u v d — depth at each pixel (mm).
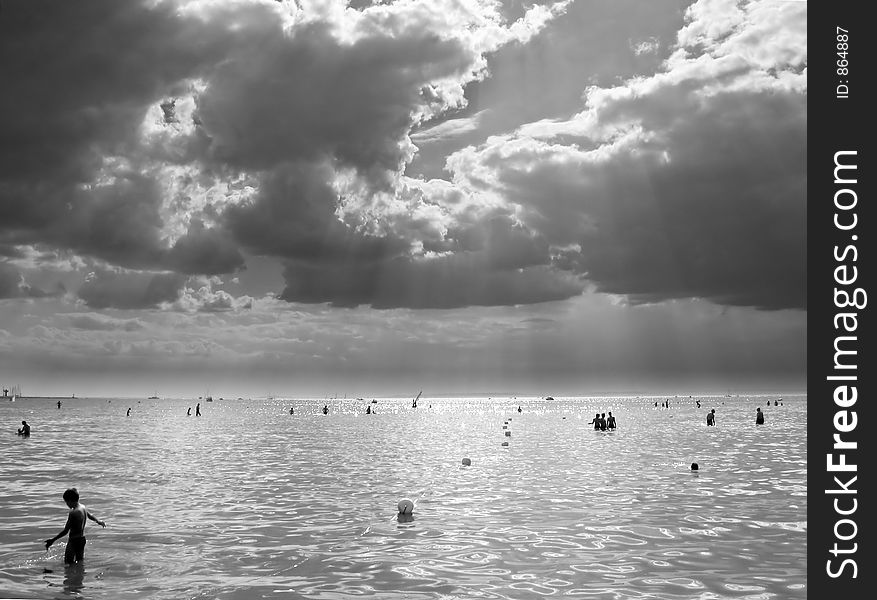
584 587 11938
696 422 81750
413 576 12828
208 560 14281
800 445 43688
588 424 85062
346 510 20500
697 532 16484
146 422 98938
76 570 13508
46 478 28906
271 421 105625
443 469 32125
